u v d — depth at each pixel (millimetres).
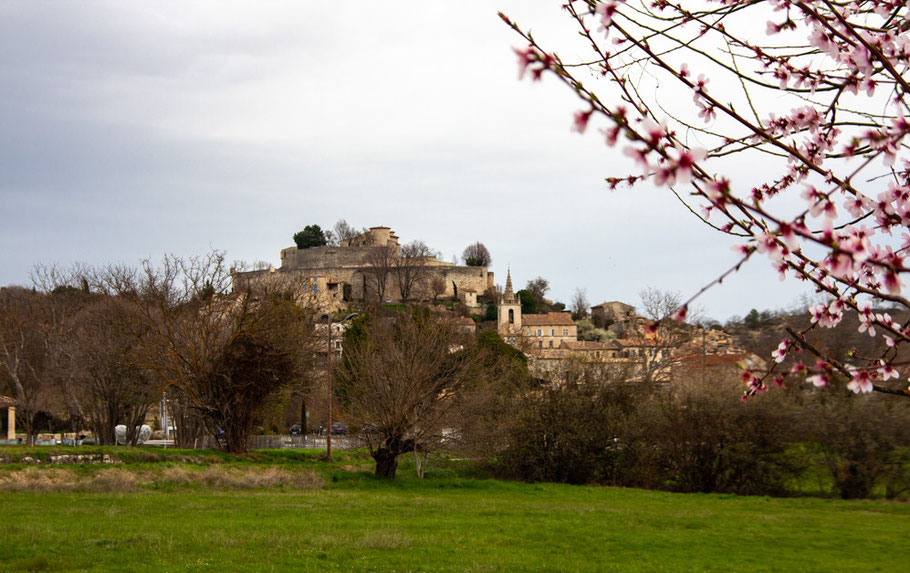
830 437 30297
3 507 21906
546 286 160750
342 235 165625
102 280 51406
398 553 16750
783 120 4816
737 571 15828
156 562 14883
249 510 23141
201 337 37875
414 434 33562
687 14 4594
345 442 39344
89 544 16438
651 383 40031
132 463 32188
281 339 39469
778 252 3227
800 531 21188
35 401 52812
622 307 148000
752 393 4965
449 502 26672
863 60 3785
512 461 36719
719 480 32906
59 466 29844
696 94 4172
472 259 151375
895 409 30000
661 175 2730
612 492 32094
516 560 16281
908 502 28297
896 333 4324
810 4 4246
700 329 59188
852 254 2957
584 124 2793
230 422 38281
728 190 2908
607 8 3904
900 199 4020
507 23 3396
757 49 4809
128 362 40750
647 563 16453
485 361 43469
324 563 15312
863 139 3486
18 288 66562
